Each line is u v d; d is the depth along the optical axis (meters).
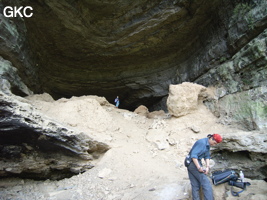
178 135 7.12
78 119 6.70
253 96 6.80
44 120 5.19
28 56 8.68
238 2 8.20
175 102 7.66
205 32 10.27
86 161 5.78
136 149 6.46
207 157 3.62
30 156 5.40
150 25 10.65
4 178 5.43
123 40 11.54
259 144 5.68
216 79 8.59
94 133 6.50
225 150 6.34
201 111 7.98
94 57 12.53
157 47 11.99
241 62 7.50
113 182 5.06
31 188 5.18
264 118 6.25
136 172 5.37
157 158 6.21
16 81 7.34
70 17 9.86
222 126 7.18
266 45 6.61
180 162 6.00
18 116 4.82
